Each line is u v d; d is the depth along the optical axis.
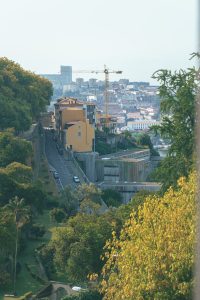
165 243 79.44
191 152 119.62
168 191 95.69
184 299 76.81
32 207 188.75
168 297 77.25
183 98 121.69
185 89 121.75
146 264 79.38
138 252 80.56
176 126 123.12
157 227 82.12
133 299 79.69
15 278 151.25
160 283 78.12
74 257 139.25
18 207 164.00
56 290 148.75
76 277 140.25
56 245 147.75
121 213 151.00
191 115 121.81
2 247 149.62
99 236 139.88
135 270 80.38
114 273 87.62
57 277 156.75
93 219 152.88
